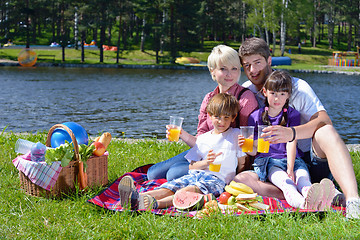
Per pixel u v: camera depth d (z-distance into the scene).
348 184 3.64
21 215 3.62
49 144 4.74
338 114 16.53
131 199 3.71
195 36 68.62
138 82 30.48
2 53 54.19
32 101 18.62
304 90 4.29
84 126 12.91
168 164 4.73
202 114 4.75
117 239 3.19
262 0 56.75
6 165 5.27
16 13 56.72
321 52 69.31
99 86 26.62
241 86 4.61
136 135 11.65
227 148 4.21
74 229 3.31
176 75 39.06
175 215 3.56
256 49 4.45
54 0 57.69
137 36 69.81
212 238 3.08
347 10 73.25
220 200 3.96
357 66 50.69
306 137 3.98
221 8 66.69
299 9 58.34
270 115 4.30
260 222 3.38
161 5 54.00
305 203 3.65
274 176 4.09
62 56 52.28
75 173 4.32
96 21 51.97
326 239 3.01
